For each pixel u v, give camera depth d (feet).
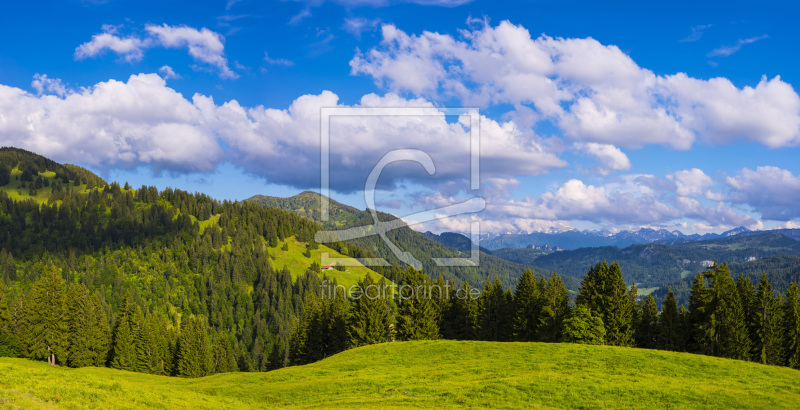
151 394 118.01
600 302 286.05
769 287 263.08
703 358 182.91
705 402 122.52
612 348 203.62
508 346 215.72
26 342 336.90
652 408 118.01
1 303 341.41
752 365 172.55
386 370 186.91
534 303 305.32
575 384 139.44
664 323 292.81
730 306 263.08
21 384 97.45
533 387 136.15
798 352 251.80
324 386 159.74
